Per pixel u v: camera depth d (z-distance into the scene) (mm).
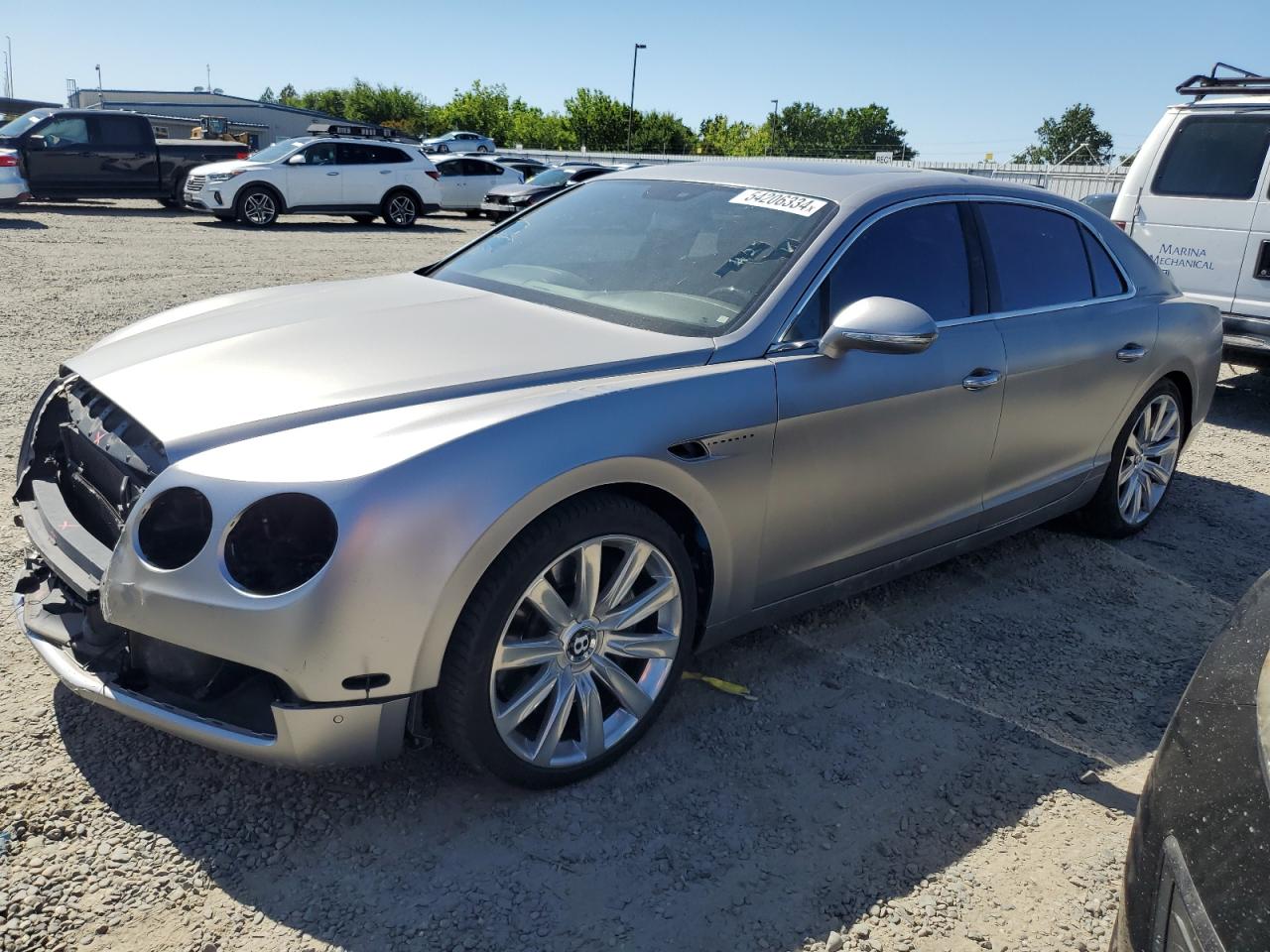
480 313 3145
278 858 2365
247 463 2219
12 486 4297
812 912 2330
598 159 41906
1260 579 2002
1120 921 1688
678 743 2922
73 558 2518
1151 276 4613
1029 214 3998
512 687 2611
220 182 17375
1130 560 4574
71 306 8523
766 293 3053
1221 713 1638
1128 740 3145
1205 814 1516
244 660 2162
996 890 2449
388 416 2398
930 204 3561
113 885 2248
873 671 3416
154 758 2674
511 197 22969
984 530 3875
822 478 3064
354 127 20641
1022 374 3691
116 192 18531
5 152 16672
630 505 2574
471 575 2279
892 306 2891
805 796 2734
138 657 2352
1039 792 2838
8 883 2223
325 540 2150
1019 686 3402
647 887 2365
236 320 3119
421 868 2367
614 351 2816
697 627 3004
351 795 2592
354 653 2182
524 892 2320
